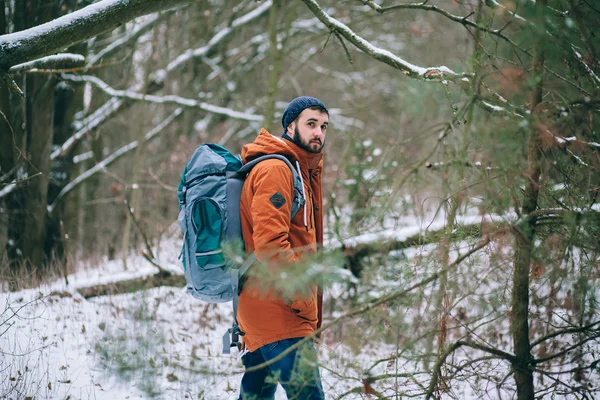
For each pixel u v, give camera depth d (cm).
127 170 1187
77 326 446
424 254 269
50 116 720
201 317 498
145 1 358
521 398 270
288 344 271
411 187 263
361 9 999
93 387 346
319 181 299
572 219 240
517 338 269
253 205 263
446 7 1329
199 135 1107
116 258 773
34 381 342
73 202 860
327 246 249
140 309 404
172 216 992
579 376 312
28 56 343
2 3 655
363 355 341
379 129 1217
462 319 360
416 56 1345
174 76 1108
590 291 255
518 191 253
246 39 1230
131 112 1177
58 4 706
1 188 701
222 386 354
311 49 1159
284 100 1504
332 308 484
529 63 308
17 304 472
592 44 267
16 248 701
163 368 360
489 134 237
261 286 243
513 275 267
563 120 244
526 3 267
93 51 913
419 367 333
